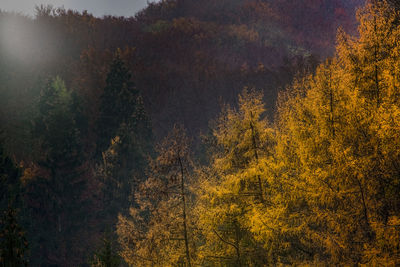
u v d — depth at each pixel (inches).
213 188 392.2
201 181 421.1
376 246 269.4
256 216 341.4
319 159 320.2
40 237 1445.6
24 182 1515.7
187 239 414.0
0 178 1202.6
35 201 1533.0
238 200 387.5
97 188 1642.5
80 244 1491.1
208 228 404.8
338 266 300.0
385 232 255.9
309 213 319.9
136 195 450.0
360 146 296.7
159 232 414.3
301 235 335.6
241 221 380.8
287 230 327.6
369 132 293.4
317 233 315.9
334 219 298.7
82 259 1434.5
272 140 410.6
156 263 416.8
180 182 428.5
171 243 415.8
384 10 326.6
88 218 1573.6
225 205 391.2
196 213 409.7
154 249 415.5
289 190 334.6
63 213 1573.6
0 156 1282.0
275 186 361.7
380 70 310.5
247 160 413.1
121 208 1544.0
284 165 358.6
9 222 376.2
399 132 266.1
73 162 1674.5
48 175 1604.3
